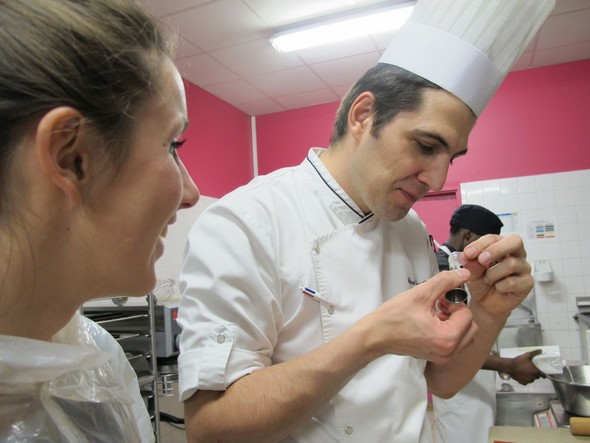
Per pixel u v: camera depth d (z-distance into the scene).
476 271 0.79
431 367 0.95
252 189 0.81
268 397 0.58
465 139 0.74
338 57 3.19
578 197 3.41
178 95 0.41
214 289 0.66
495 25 0.74
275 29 2.80
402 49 0.77
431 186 0.72
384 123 0.72
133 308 1.88
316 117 4.18
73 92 0.32
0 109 0.31
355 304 0.79
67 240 0.35
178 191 0.40
